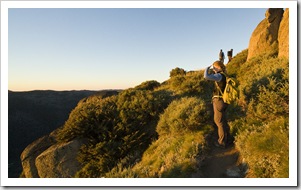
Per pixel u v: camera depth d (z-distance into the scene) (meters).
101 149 8.67
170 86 15.33
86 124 9.84
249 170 4.32
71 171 9.09
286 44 9.98
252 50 14.40
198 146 5.58
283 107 5.43
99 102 12.56
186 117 7.10
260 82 6.95
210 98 10.66
